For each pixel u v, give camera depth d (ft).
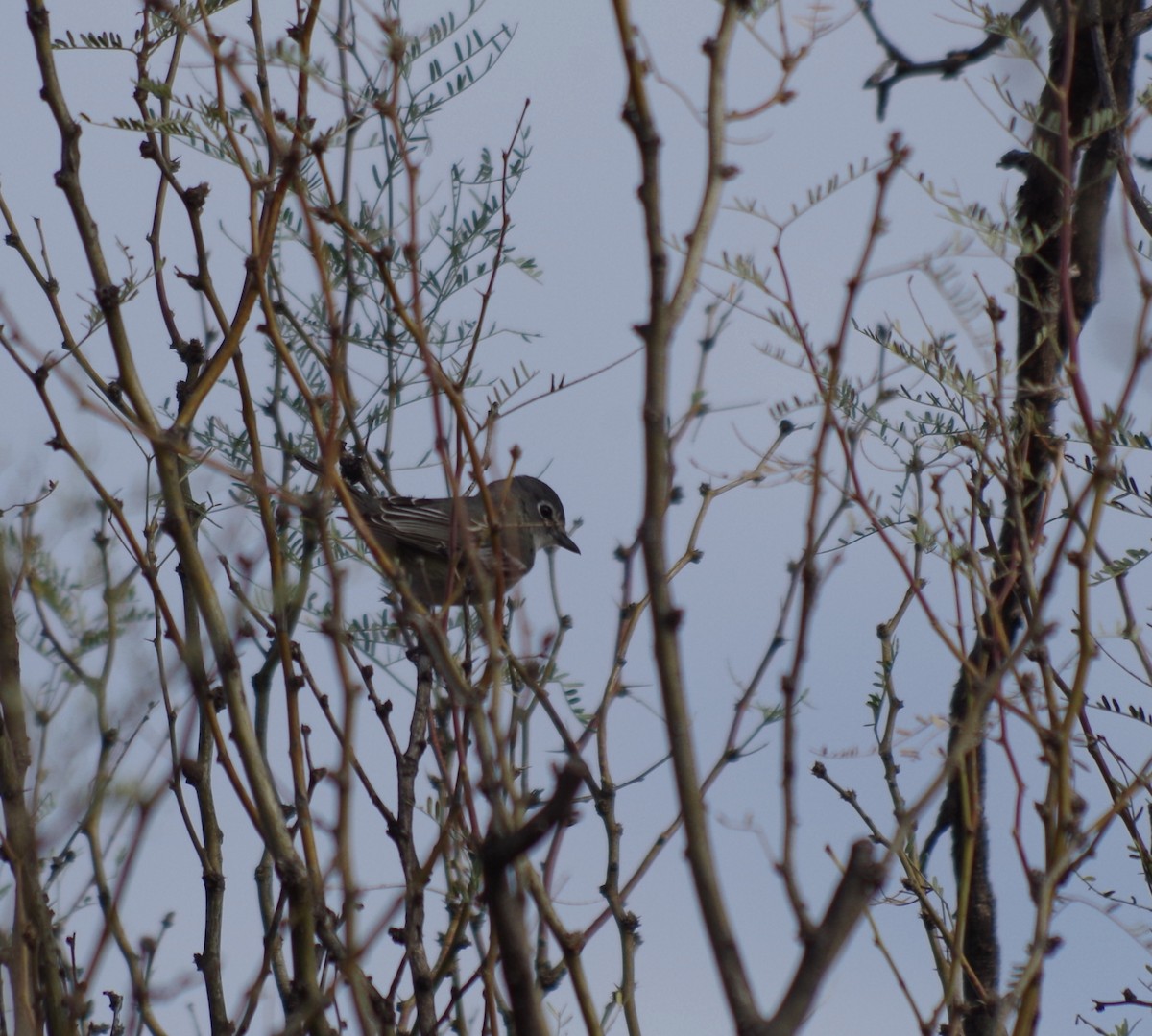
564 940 19.29
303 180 23.56
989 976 24.08
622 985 22.39
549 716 18.17
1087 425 18.61
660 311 15.61
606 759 23.67
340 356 22.74
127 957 20.98
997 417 21.02
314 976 18.49
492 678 17.99
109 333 21.15
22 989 19.79
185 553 19.60
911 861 22.70
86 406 19.36
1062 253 19.25
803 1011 13.80
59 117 22.04
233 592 21.80
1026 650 18.57
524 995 15.34
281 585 20.15
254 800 18.94
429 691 24.29
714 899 14.33
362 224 26.17
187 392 24.20
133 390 20.92
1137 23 25.90
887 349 21.26
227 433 27.09
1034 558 21.07
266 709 24.79
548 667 25.70
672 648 14.90
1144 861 21.43
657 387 15.43
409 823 22.66
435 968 21.74
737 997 14.01
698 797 14.61
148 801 20.86
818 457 17.31
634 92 15.87
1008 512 21.45
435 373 19.66
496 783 16.31
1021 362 21.99
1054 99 21.52
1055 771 18.74
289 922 18.71
